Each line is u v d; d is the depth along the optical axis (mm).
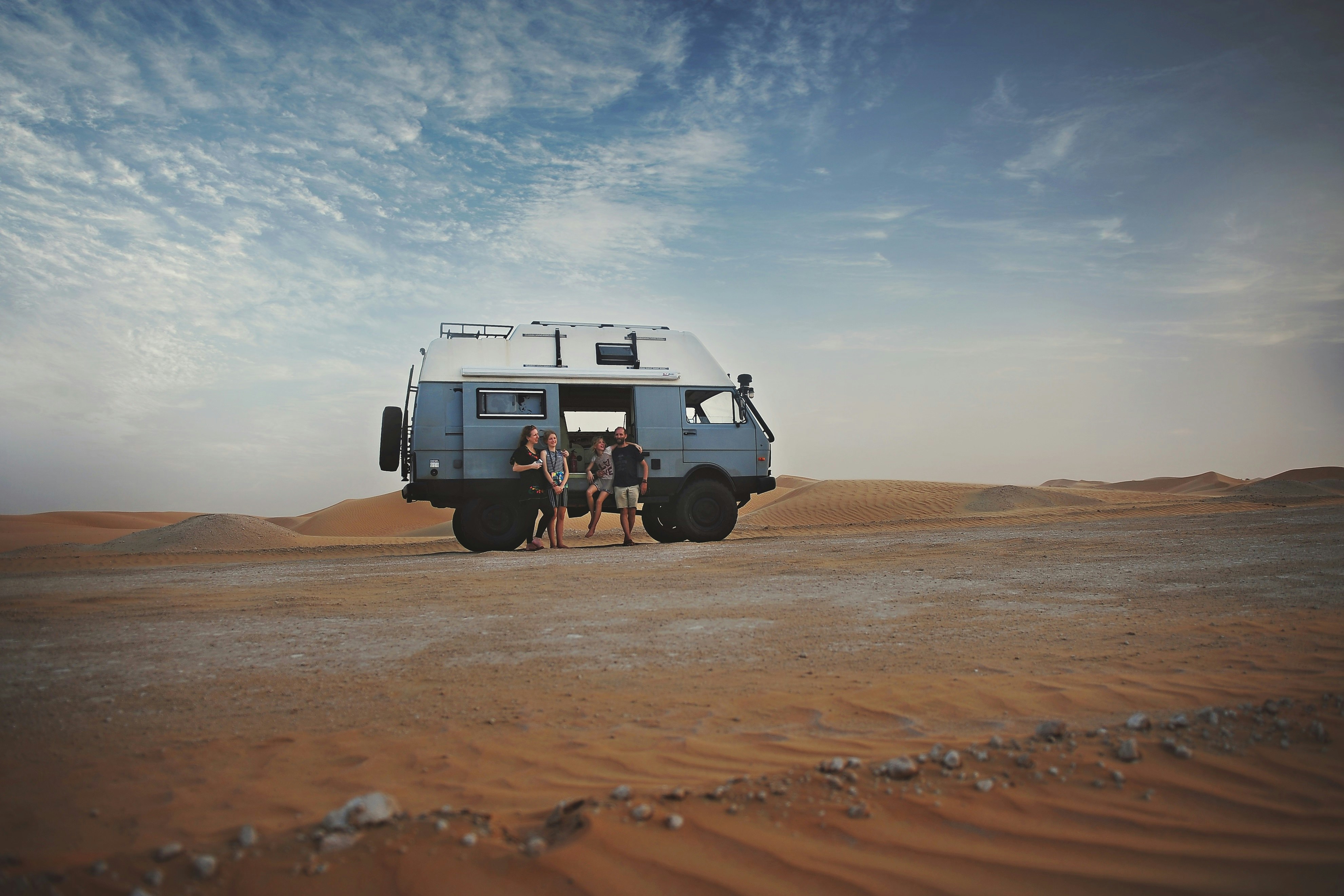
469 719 3750
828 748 3182
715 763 3041
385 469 15031
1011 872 2184
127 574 11625
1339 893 2027
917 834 2396
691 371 15961
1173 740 3020
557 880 2127
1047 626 5652
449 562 12164
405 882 2117
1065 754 2938
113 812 2621
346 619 6727
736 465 15992
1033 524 17719
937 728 3443
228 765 3119
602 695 4133
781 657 4938
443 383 14531
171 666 4941
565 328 15547
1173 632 5215
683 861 2232
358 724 3689
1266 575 7527
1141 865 2203
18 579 10914
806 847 2314
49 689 4395
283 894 2061
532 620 6504
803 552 11883
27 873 2146
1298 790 2607
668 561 11180
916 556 10836
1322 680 3844
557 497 14461
